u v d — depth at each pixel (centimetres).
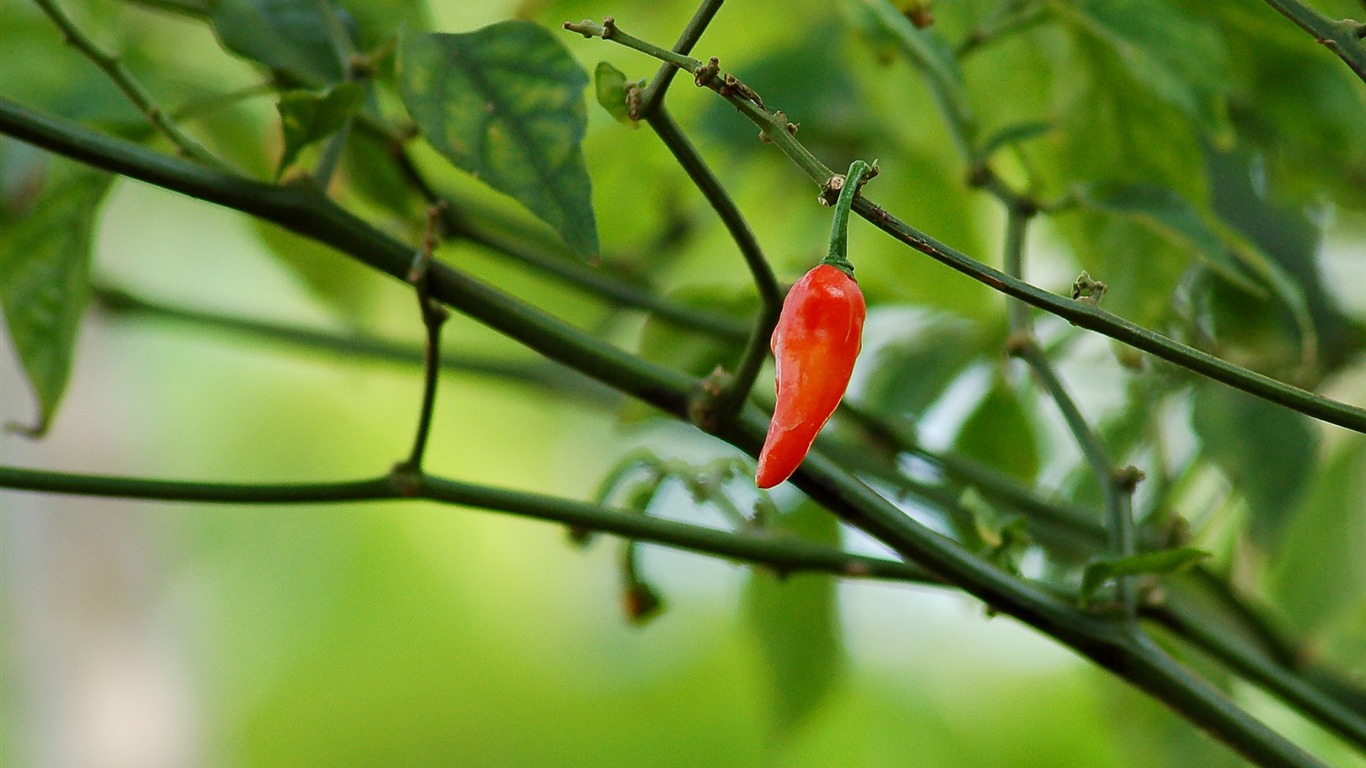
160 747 154
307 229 74
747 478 79
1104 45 82
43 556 149
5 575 146
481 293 75
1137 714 91
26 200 81
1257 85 84
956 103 81
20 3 82
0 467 74
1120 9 80
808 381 69
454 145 72
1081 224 82
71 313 79
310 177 74
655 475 79
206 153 76
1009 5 82
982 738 166
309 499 75
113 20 85
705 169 71
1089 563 74
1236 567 94
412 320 105
